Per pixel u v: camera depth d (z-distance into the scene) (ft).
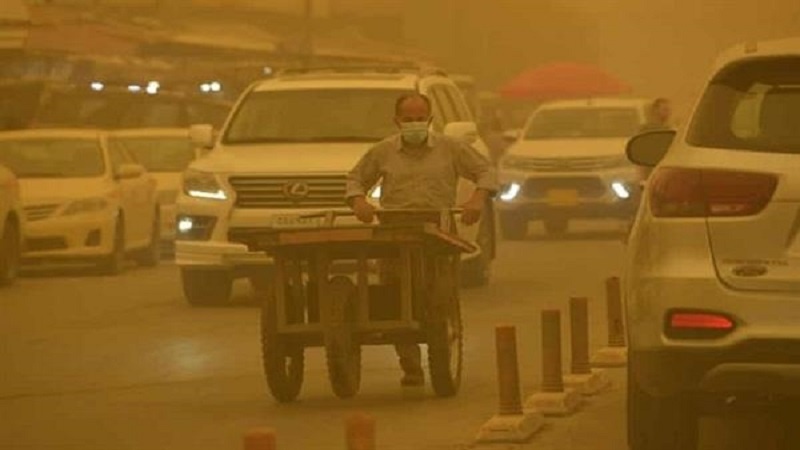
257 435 42.93
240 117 141.49
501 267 171.42
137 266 185.26
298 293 87.10
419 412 84.94
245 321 127.65
